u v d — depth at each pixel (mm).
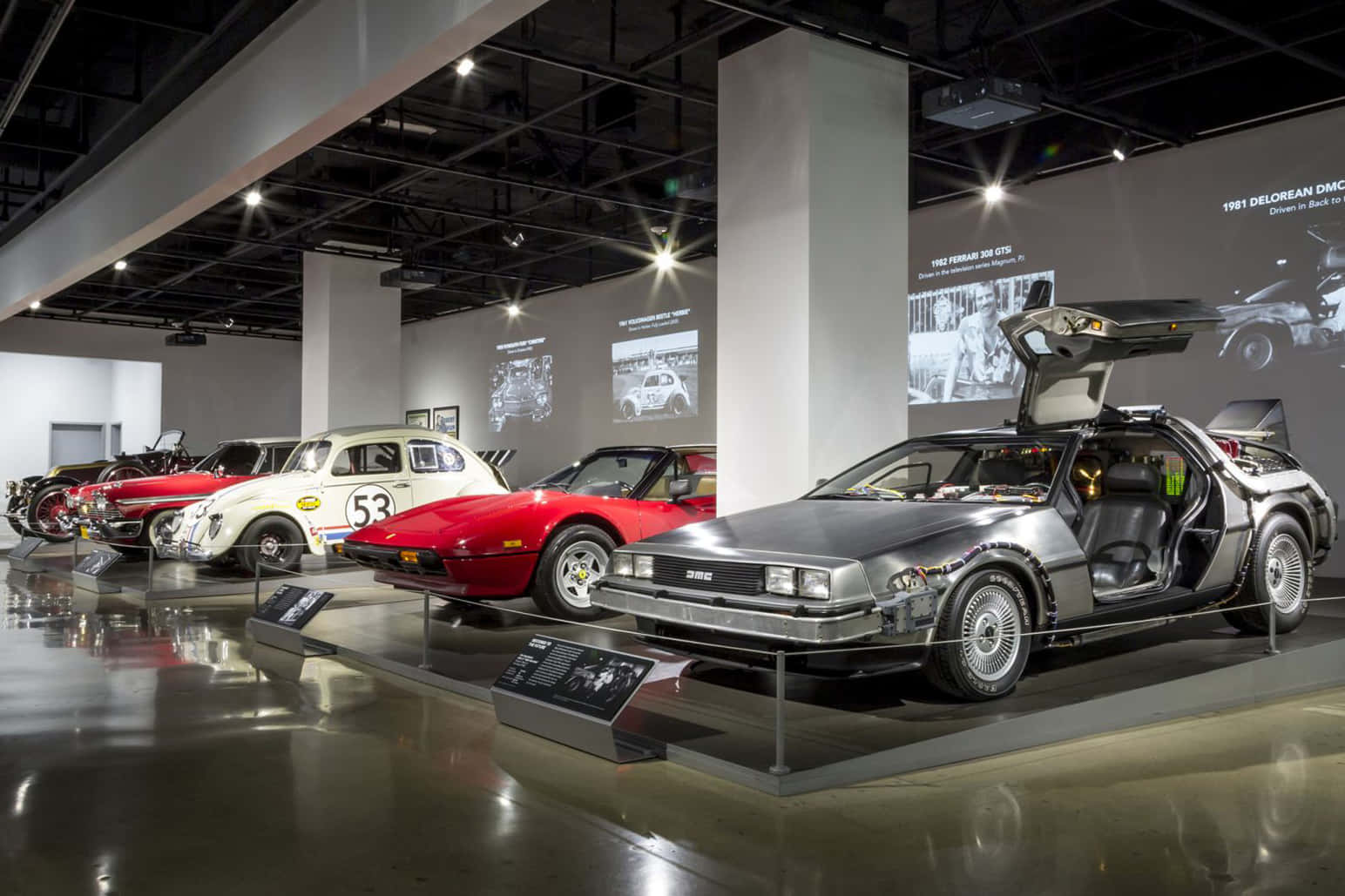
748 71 8117
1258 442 5578
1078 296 11172
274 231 14984
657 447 7090
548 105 11281
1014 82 7648
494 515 6090
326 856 2814
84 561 9742
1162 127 10016
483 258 17312
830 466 7691
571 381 18969
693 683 4750
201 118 9305
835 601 3654
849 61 7879
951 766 3641
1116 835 2943
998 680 4039
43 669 5504
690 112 11383
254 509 8617
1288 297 9547
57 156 12406
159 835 2984
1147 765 3641
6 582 9992
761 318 7980
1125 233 10773
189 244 16391
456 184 14031
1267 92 9641
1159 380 10508
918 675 4430
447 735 4102
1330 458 9266
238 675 5316
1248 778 3482
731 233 8258
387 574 6422
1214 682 4484
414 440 9500
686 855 2807
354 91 6977
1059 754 3787
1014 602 4113
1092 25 9289
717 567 4066
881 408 7996
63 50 9766
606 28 9453
